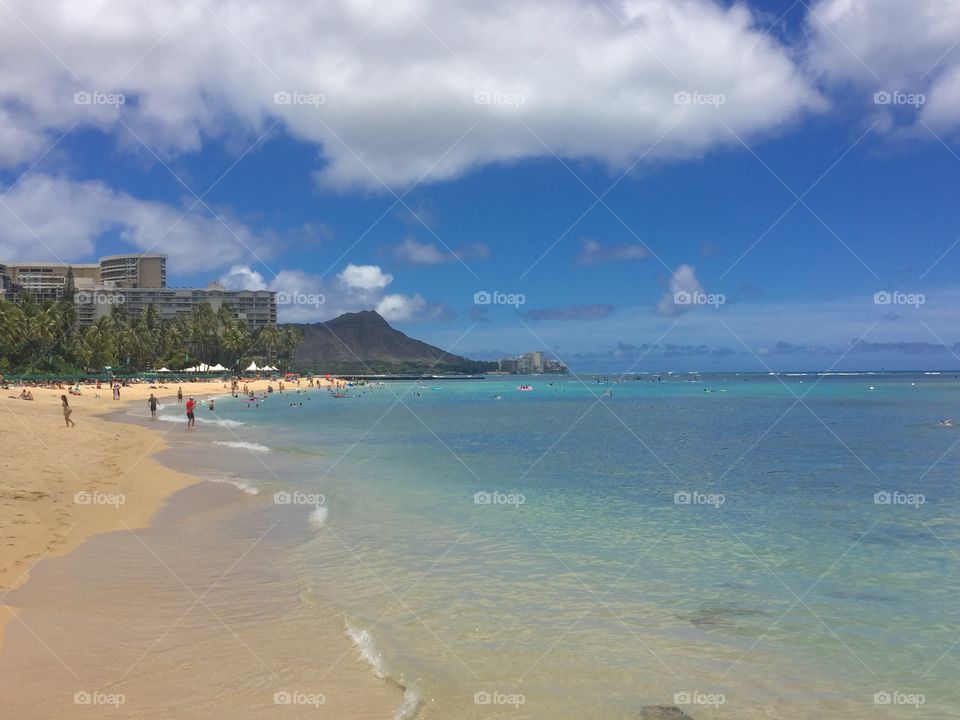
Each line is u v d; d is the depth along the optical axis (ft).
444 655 28.43
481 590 37.14
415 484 74.38
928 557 43.96
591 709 23.98
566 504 62.59
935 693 25.35
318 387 538.88
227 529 51.42
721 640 30.30
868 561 43.16
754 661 28.09
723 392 453.58
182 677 25.55
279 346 652.48
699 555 44.50
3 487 58.54
